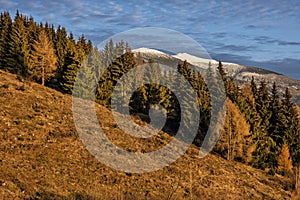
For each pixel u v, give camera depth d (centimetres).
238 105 5391
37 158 2717
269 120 6500
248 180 4044
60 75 6588
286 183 4291
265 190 3800
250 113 5447
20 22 8956
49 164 2675
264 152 5253
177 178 3281
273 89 6900
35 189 2034
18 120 3441
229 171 4194
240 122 4938
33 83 5472
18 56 6638
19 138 3027
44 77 6438
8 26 8281
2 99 3959
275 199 3534
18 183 2027
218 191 3247
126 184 2784
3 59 6756
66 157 2978
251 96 6319
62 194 2094
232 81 6856
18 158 2581
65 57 6612
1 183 1934
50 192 2058
